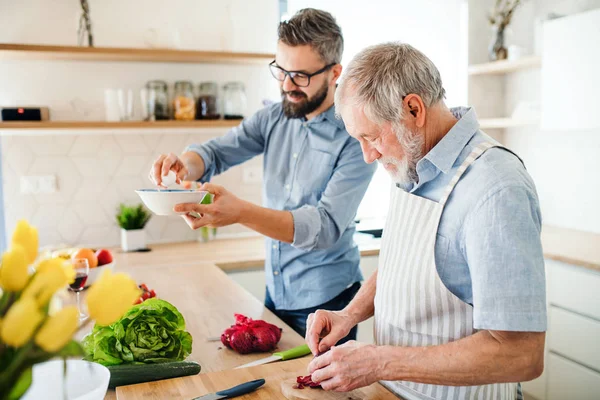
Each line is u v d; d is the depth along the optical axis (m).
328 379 1.13
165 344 1.27
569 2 3.15
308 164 1.89
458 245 1.15
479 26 3.55
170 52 2.78
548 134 3.34
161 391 1.17
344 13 3.40
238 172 3.22
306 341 1.37
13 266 0.62
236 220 1.53
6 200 2.84
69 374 1.03
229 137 2.10
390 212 1.37
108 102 2.83
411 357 1.06
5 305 0.63
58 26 2.85
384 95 1.12
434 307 1.20
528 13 3.42
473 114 1.21
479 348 1.02
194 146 2.04
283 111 1.98
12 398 0.64
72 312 0.59
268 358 1.37
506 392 1.26
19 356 0.59
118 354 1.25
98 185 2.98
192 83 3.09
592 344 2.40
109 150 2.98
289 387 1.17
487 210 1.04
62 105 2.89
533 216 1.05
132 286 0.64
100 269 2.00
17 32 2.80
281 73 1.79
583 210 3.16
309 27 1.68
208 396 1.12
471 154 1.14
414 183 1.29
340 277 1.92
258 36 3.23
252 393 1.16
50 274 0.63
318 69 1.73
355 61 1.18
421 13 3.53
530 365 1.00
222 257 2.70
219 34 3.08
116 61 2.95
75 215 2.96
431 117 1.18
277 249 1.94
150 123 2.77
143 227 2.90
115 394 1.21
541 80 3.09
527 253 1.00
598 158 3.05
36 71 2.84
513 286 0.99
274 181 2.00
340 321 1.40
